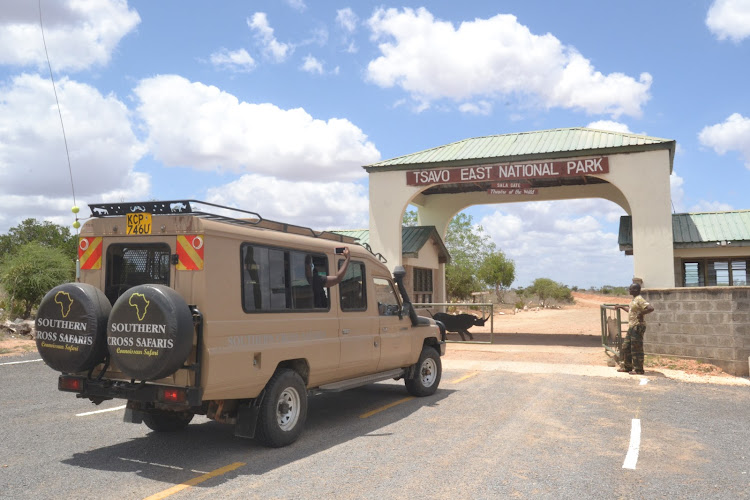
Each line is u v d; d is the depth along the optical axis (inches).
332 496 194.2
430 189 941.2
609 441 266.2
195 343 220.2
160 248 237.5
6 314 733.9
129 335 215.8
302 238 283.6
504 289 2146.9
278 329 257.3
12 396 368.5
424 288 929.5
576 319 1334.9
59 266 759.1
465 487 203.3
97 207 252.4
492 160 725.9
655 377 456.4
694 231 746.2
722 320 476.7
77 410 331.3
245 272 243.8
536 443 262.5
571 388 410.6
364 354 318.7
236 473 219.0
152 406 246.2
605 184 873.5
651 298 530.6
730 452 248.8
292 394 266.8
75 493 196.1
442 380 449.7
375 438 273.3
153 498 191.6
